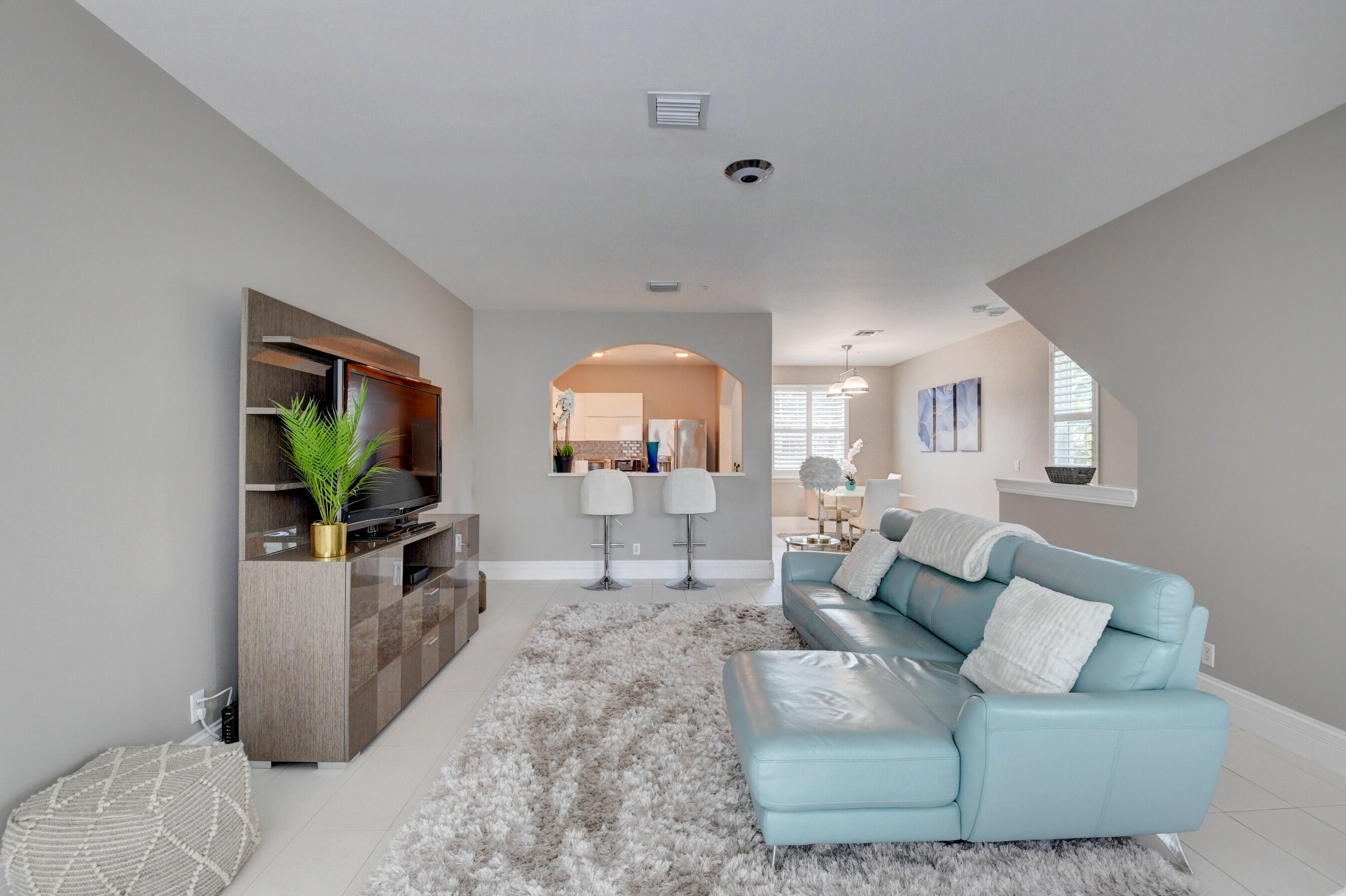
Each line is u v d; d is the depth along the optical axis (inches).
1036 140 107.4
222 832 69.9
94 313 77.3
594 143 108.6
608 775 93.2
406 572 127.3
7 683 66.9
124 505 81.7
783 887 69.4
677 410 372.2
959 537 118.0
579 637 160.1
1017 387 254.7
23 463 68.7
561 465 268.1
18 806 66.5
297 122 101.4
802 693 83.7
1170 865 73.1
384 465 129.2
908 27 78.4
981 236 154.4
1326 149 99.5
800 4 74.3
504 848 76.2
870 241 157.8
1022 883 69.7
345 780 94.2
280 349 106.1
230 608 101.8
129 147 82.1
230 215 101.5
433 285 194.4
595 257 171.6
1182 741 71.2
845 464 318.7
